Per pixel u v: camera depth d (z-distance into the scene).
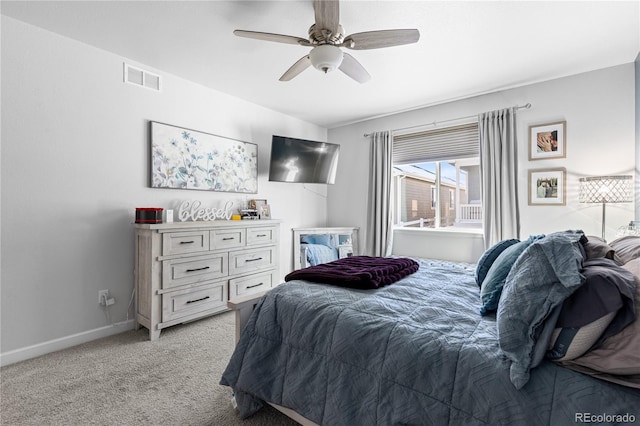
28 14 2.10
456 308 1.43
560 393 0.87
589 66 2.76
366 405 1.15
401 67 2.82
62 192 2.37
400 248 4.13
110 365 2.10
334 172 4.29
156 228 2.50
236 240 3.15
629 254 1.34
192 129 3.18
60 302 2.37
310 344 1.39
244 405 1.55
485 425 0.92
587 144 2.83
